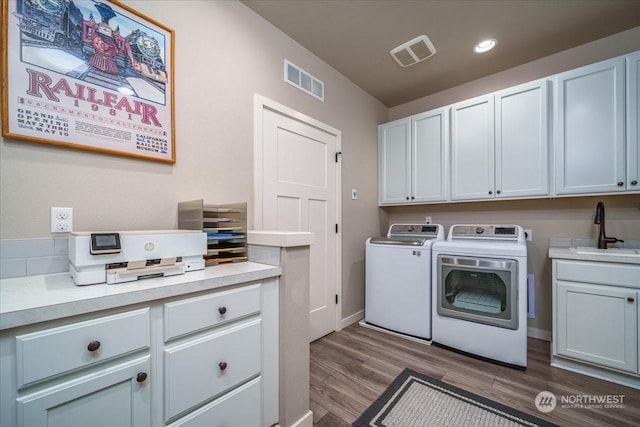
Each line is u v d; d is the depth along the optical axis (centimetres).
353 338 243
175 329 91
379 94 311
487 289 219
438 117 271
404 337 244
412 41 220
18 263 102
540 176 215
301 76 224
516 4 181
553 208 239
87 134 117
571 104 204
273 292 125
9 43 100
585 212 225
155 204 139
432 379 177
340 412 147
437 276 229
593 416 141
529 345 228
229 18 173
